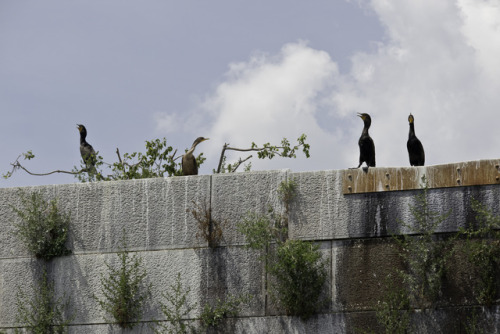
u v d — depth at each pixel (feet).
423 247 38.68
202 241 41.75
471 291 37.93
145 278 41.91
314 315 39.55
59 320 42.34
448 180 39.32
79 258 43.01
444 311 37.96
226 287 40.88
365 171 40.55
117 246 42.73
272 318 39.99
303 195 41.09
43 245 43.32
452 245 38.63
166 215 42.55
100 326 41.75
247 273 40.83
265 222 41.04
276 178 41.63
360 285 39.29
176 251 41.91
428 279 38.40
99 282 42.45
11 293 43.16
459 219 38.81
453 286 38.19
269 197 41.52
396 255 39.19
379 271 39.22
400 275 38.86
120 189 43.47
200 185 42.52
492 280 37.78
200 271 41.39
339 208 40.47
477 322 37.52
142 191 43.16
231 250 41.32
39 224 43.57
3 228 44.29
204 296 41.04
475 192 38.88
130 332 41.37
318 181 41.09
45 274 43.09
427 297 38.29
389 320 38.27
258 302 40.34
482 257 38.01
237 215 41.68
